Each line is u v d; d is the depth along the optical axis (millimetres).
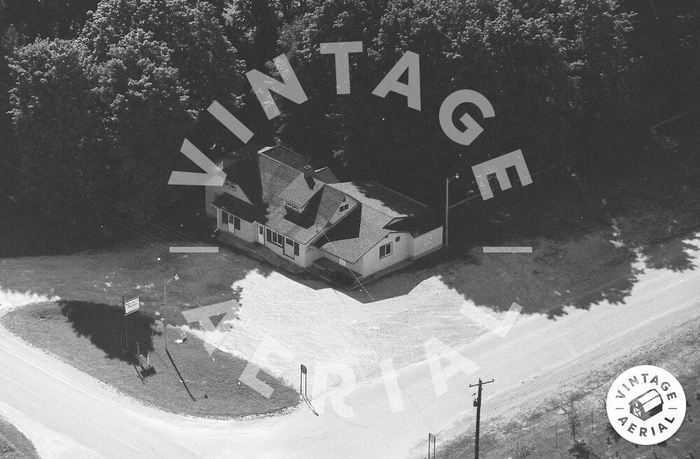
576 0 113750
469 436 86875
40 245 111312
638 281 105688
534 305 102938
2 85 115188
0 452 85000
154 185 108938
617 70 114062
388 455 85438
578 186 118312
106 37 114500
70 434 87062
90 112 108812
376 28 113250
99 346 97188
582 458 84625
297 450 85938
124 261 109188
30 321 100062
